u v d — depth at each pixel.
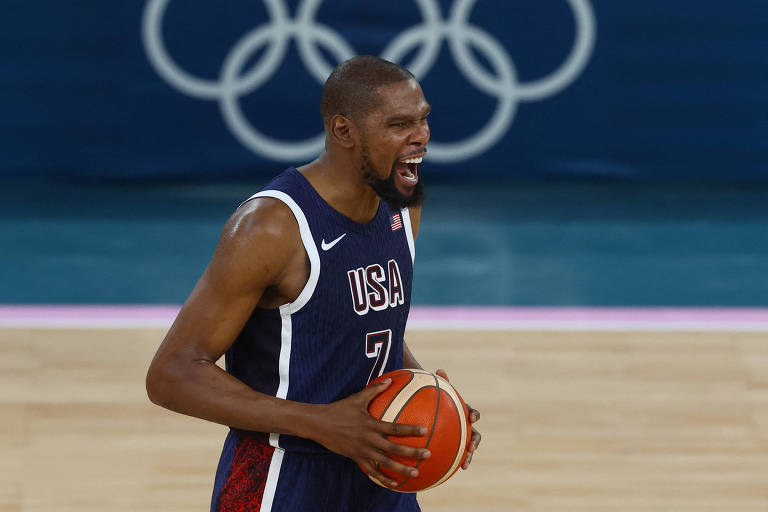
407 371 7.57
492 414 15.23
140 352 17.38
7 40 25.02
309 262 7.25
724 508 12.88
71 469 13.51
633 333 18.56
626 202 26.08
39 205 25.08
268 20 25.22
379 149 7.04
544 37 25.64
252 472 7.83
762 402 15.88
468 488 13.25
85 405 15.31
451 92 25.91
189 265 22.11
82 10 24.94
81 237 23.36
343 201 7.36
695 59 25.92
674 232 24.28
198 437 14.51
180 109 25.72
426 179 26.59
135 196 25.81
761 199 26.33
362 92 6.96
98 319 18.91
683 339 18.34
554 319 19.23
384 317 7.73
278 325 7.46
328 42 25.38
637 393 16.08
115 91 25.52
